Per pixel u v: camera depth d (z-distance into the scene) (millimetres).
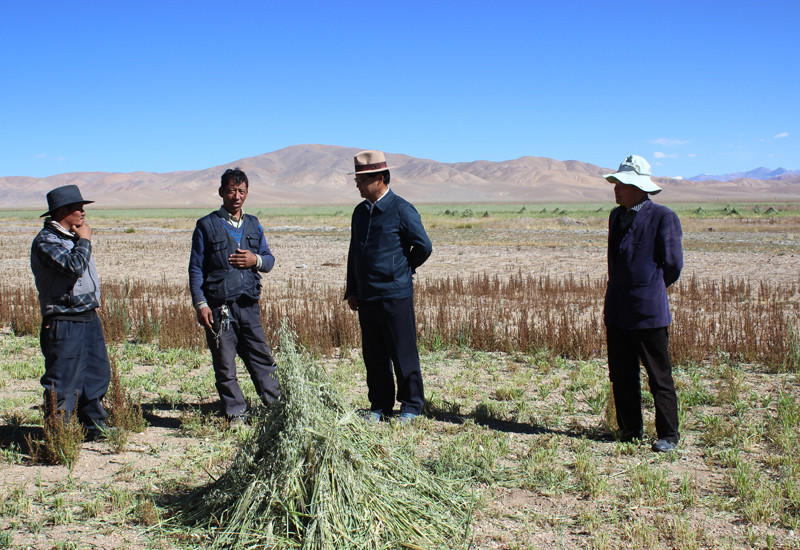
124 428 5555
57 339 5133
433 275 18859
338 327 9531
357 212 6062
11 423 5742
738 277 17500
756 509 4020
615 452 5109
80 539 3734
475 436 5441
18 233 43688
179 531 3762
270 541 3471
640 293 5129
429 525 3791
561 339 8805
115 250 29516
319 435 3736
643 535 3746
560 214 86938
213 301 5656
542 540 3758
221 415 6047
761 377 7438
